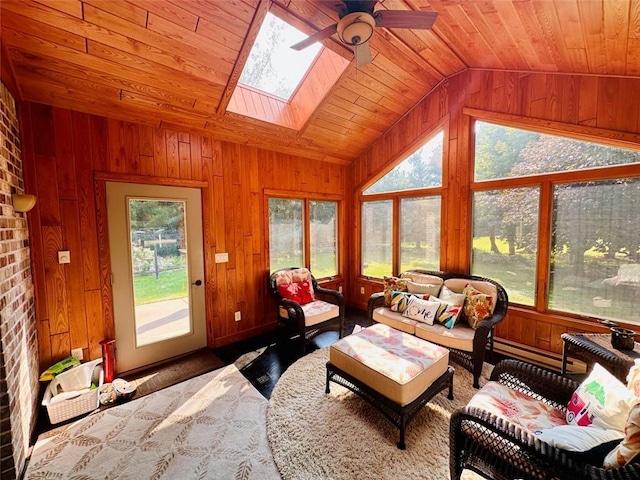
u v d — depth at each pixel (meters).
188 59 2.29
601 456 1.12
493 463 1.35
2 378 1.53
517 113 3.01
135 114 2.64
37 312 2.28
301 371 2.74
